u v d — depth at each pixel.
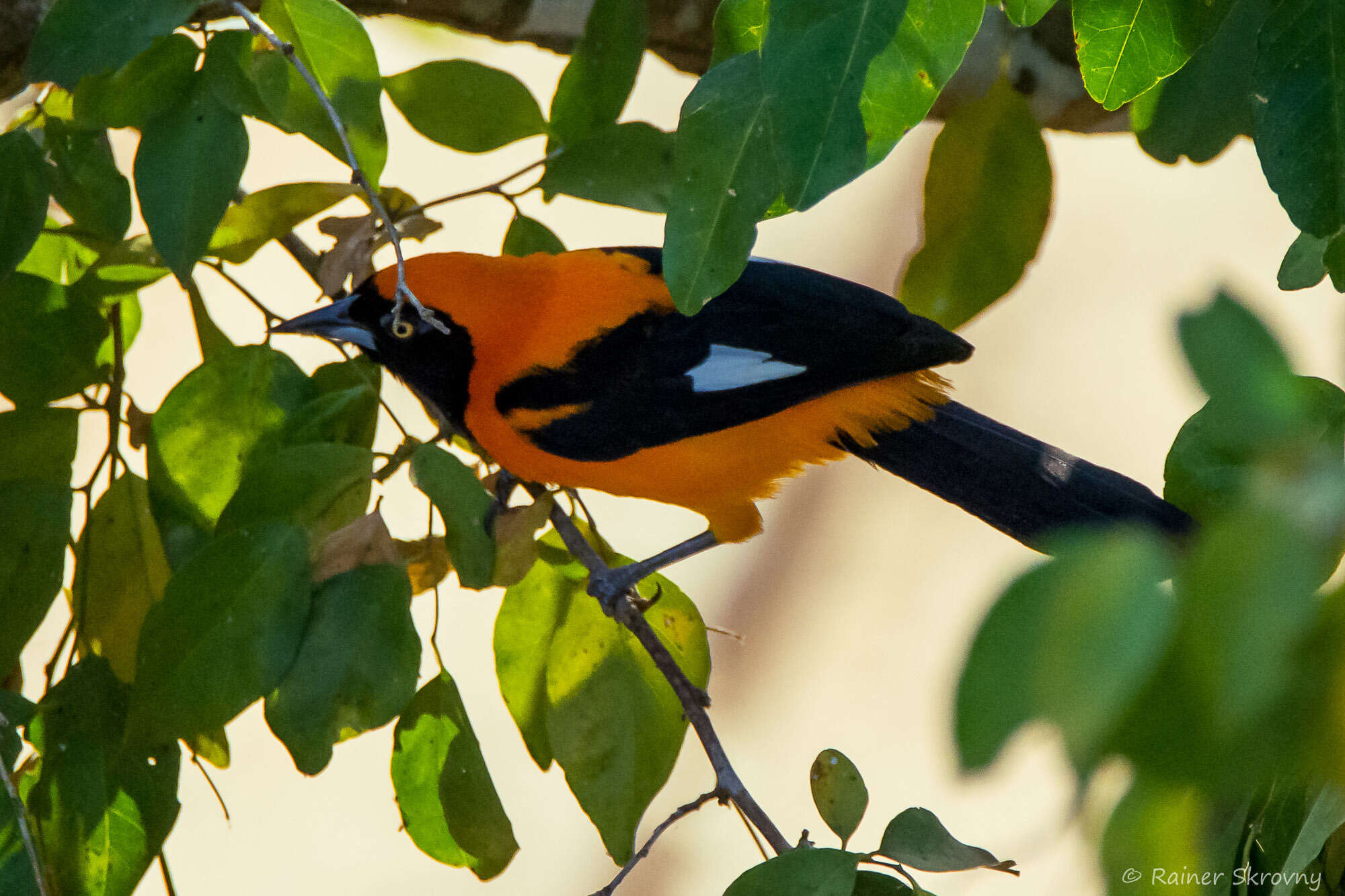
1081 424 21.39
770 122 5.38
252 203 7.34
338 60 6.91
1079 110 10.85
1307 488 2.53
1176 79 7.14
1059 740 2.42
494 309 8.74
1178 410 21.42
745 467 9.26
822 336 8.68
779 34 4.98
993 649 2.49
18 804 6.21
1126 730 2.42
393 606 6.59
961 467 9.12
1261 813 5.45
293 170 19.78
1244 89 7.07
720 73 5.50
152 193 6.37
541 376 8.81
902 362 8.55
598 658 7.58
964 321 9.10
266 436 7.22
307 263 8.38
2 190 6.60
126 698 6.82
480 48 20.62
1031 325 22.11
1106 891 2.57
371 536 6.62
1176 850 2.54
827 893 5.77
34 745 6.82
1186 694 2.41
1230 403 2.67
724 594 20.64
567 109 7.90
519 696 7.66
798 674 20.39
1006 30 10.24
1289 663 2.41
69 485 7.09
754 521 9.85
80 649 7.14
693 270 5.54
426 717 6.99
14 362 7.10
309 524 6.67
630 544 20.58
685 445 8.99
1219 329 2.71
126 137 14.60
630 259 9.09
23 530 6.84
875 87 5.00
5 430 7.09
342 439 7.43
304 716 6.47
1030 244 8.88
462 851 7.04
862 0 4.95
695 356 8.77
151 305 19.09
